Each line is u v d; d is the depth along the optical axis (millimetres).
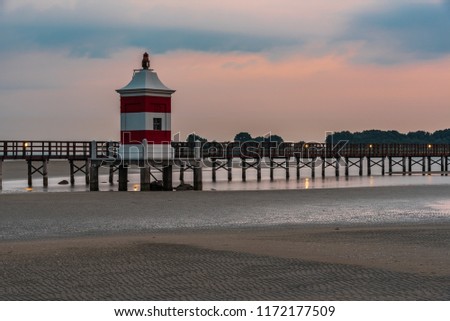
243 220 40594
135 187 75875
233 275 22016
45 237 33344
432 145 118125
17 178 113750
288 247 28219
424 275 21797
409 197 56938
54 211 44250
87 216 41844
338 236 32375
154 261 24578
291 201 52438
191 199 53500
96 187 69500
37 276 21953
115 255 25922
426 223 39656
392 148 112812
